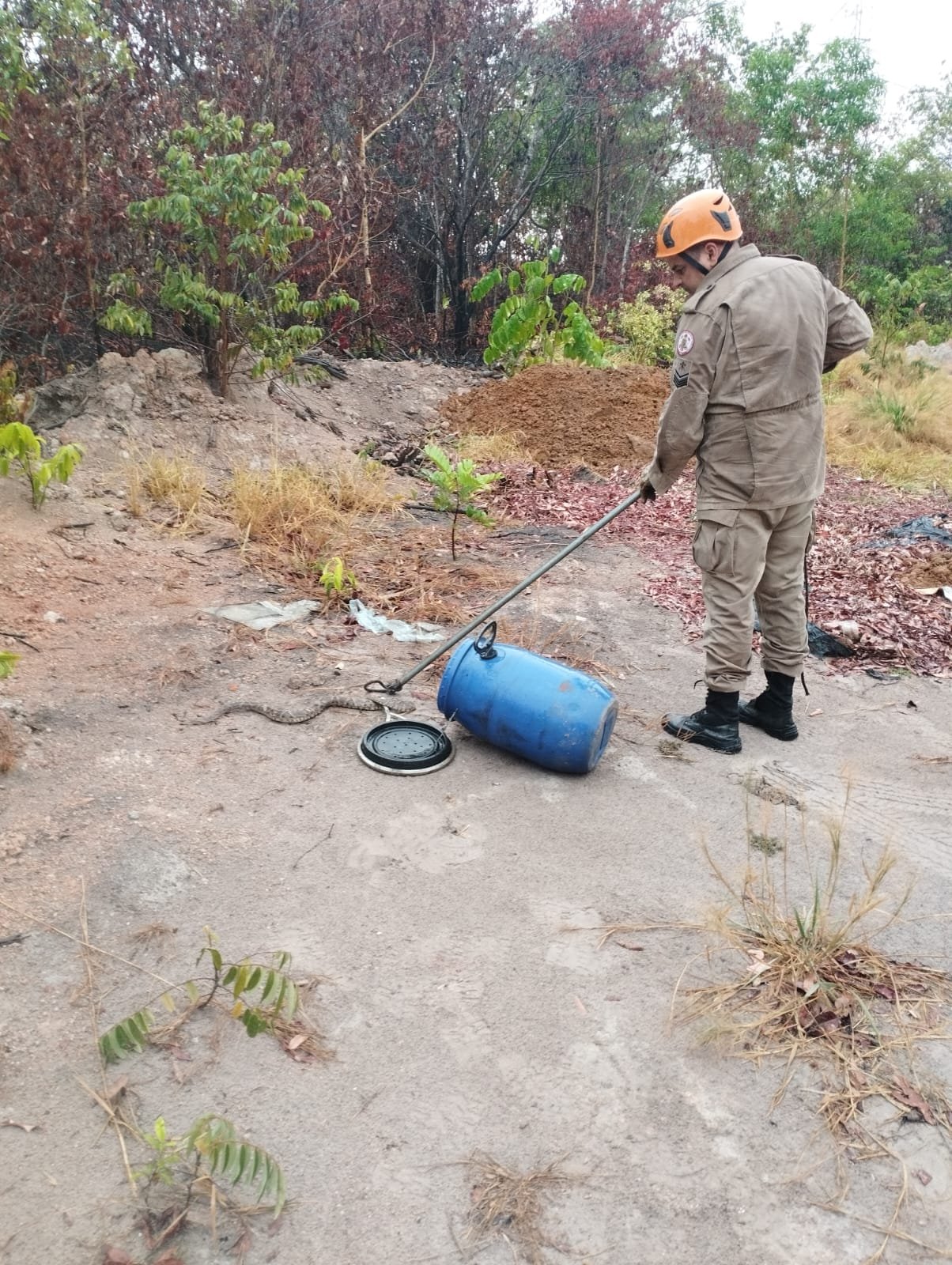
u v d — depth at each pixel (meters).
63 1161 2.08
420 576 5.81
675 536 7.10
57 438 6.82
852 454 10.37
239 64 11.05
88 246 7.81
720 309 3.61
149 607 5.02
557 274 19.08
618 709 4.33
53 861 3.01
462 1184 2.09
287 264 9.55
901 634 5.39
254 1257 1.92
